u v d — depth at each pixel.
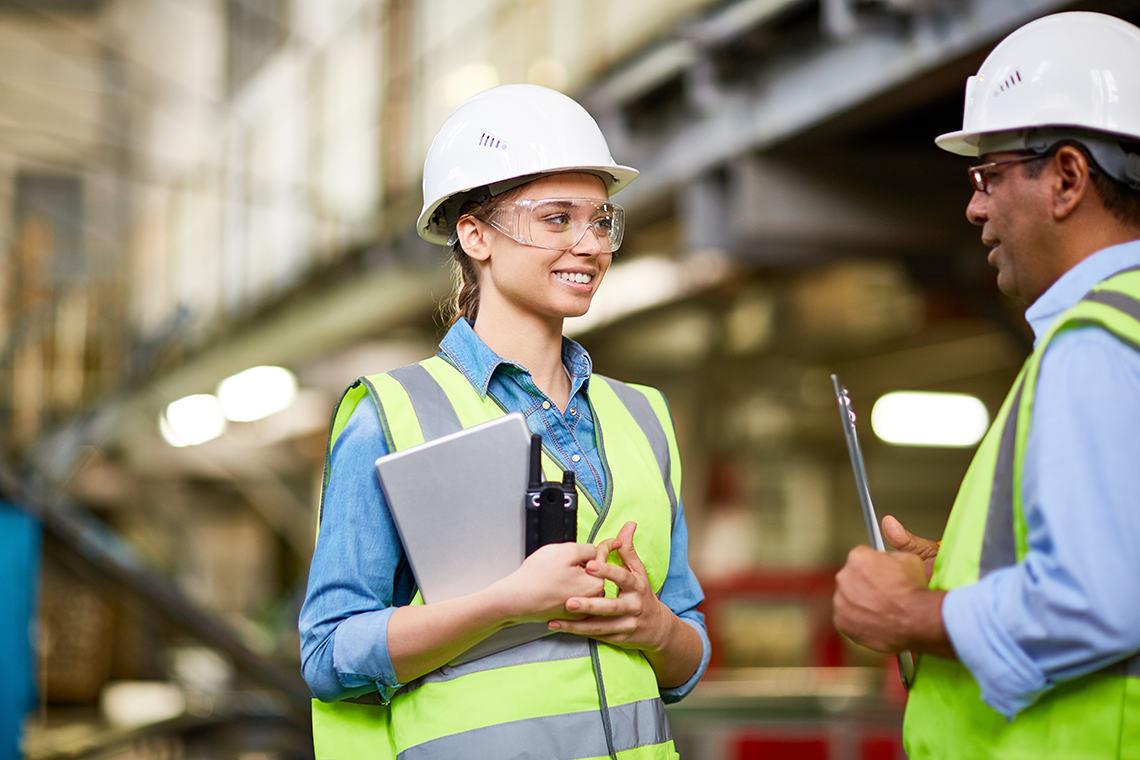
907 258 5.81
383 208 9.18
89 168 14.96
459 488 1.55
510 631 1.58
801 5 4.62
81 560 4.49
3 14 14.80
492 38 8.52
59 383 12.59
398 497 1.55
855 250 5.79
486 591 1.51
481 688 1.57
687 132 5.73
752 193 5.33
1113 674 1.35
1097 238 1.48
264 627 12.53
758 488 15.88
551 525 1.54
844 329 10.74
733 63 5.23
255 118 12.56
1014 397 1.47
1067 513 1.30
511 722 1.55
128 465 14.12
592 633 1.57
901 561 1.53
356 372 12.85
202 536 14.76
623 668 1.62
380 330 11.31
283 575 15.28
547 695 1.56
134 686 10.76
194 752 5.62
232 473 14.29
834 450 16.02
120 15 14.74
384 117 9.75
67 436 12.11
